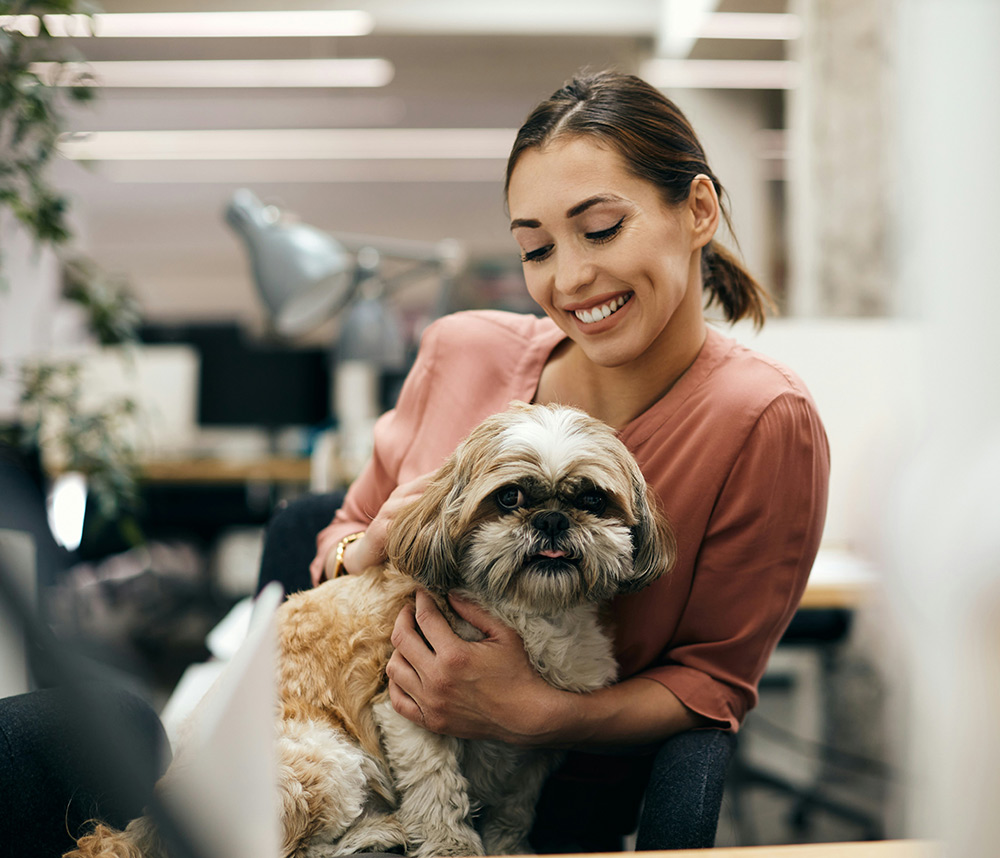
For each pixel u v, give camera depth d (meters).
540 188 1.51
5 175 2.84
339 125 10.17
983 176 0.45
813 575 2.64
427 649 1.44
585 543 1.39
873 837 3.26
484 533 1.43
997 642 0.44
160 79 8.53
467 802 1.43
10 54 2.68
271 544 2.05
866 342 3.08
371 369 6.76
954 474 0.46
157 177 12.05
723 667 1.64
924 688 0.49
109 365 6.06
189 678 2.53
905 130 0.51
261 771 0.75
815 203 4.29
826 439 1.66
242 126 10.11
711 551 1.61
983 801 0.46
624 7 7.16
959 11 0.47
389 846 1.39
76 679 0.63
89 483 3.41
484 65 8.21
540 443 1.45
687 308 1.64
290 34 7.48
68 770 1.36
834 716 3.75
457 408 1.83
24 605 0.60
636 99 1.54
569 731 1.44
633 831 1.75
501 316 1.95
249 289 14.53
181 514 6.41
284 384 6.95
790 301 4.76
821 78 4.23
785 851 0.95
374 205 13.20
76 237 3.33
